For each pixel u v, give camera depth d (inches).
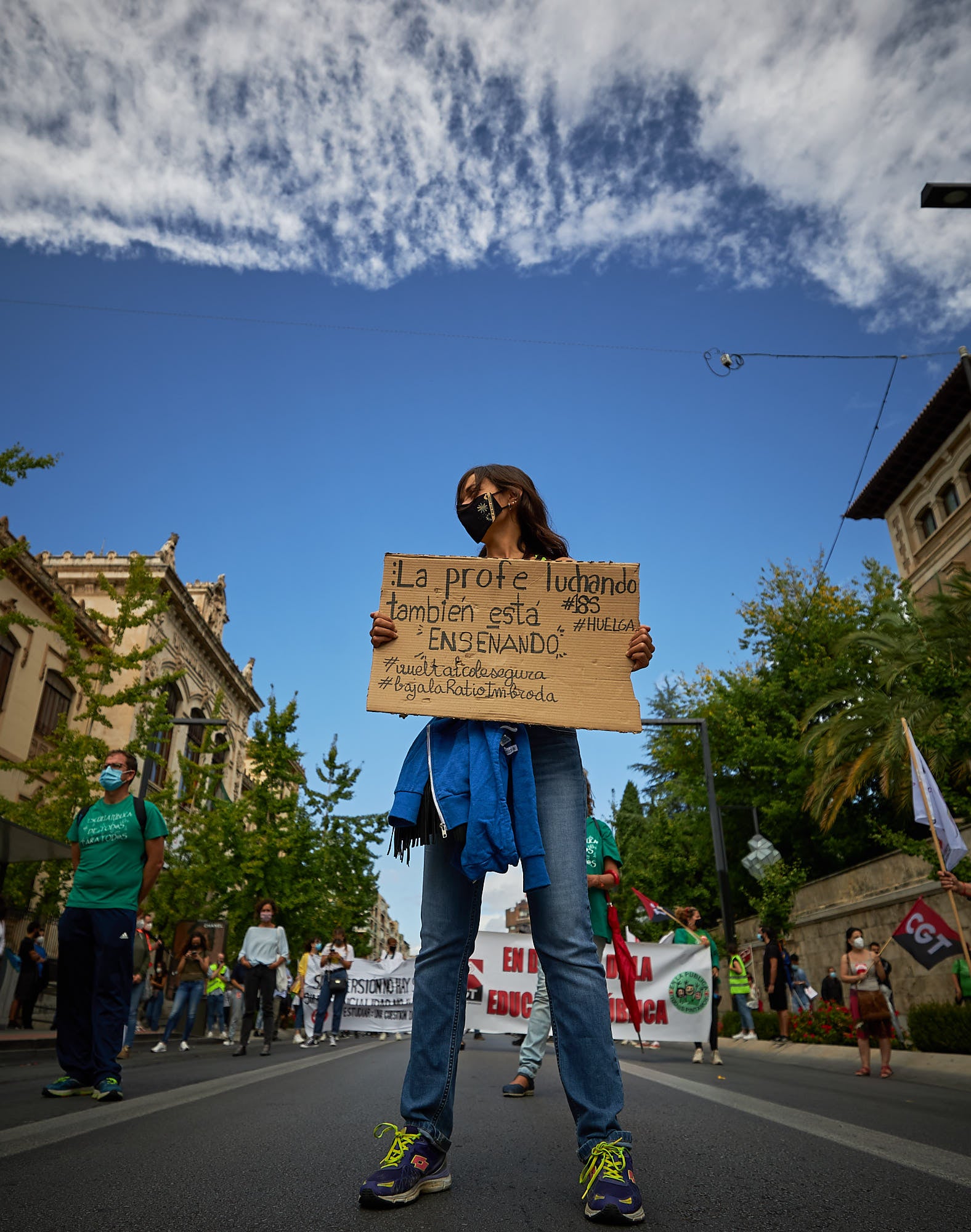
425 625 100.0
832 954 770.2
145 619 714.8
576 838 88.6
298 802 1055.0
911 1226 70.5
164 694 711.1
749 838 1165.7
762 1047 566.6
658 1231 68.7
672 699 1284.4
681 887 1238.3
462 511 108.3
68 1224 68.2
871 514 1246.3
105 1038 161.8
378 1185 75.1
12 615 655.8
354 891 1203.9
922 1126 148.4
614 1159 73.9
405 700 94.9
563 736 93.6
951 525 1072.8
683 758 1198.9
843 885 755.4
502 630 99.4
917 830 783.1
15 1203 74.3
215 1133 115.3
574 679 96.2
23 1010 559.5
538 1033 195.2
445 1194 81.1
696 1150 110.3
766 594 1124.5
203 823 877.2
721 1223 71.3
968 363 634.8
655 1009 371.6
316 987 571.5
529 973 387.9
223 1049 460.1
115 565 1198.3
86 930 169.6
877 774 795.4
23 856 432.1
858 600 1077.1
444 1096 83.7
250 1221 70.0
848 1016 505.4
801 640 1083.3
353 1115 137.5
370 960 625.3
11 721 916.6
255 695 1660.9
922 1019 410.3
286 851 1014.4
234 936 943.7
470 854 82.1
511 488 108.8
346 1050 419.5
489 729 90.3
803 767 986.7
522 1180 88.7
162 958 591.8
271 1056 362.9
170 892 804.6
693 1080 245.4
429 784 89.7
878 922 682.2
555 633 99.1
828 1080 298.5
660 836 1261.1
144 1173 88.0
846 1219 72.8
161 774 1182.3
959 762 558.9
